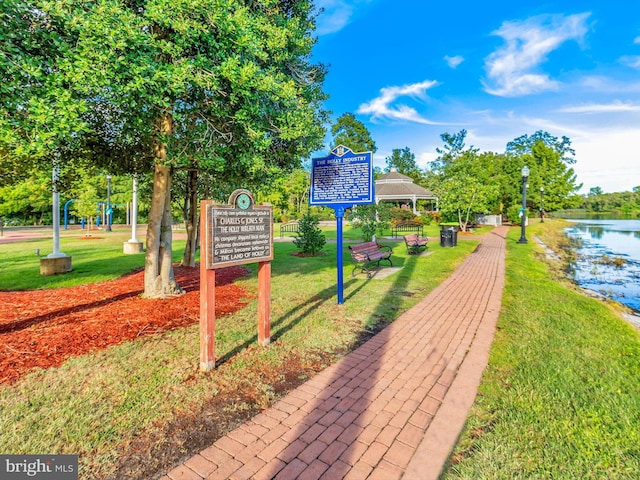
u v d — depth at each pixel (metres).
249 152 5.76
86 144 6.60
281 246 17.16
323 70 8.20
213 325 3.81
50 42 3.75
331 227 32.09
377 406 3.11
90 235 23.77
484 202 26.48
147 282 6.78
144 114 4.79
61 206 40.06
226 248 3.92
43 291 7.34
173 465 2.37
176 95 4.53
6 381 3.42
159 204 6.75
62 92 3.53
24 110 3.70
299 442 2.62
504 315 5.86
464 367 3.88
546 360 4.05
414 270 10.14
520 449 2.53
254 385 3.47
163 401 3.15
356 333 4.98
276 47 5.40
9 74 3.49
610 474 2.29
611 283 10.25
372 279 8.85
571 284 9.95
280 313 5.89
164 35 4.95
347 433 2.72
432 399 3.23
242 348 4.39
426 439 2.64
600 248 18.73
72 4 3.63
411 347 4.48
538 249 16.89
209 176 8.73
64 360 3.92
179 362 3.94
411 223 28.97
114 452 2.48
